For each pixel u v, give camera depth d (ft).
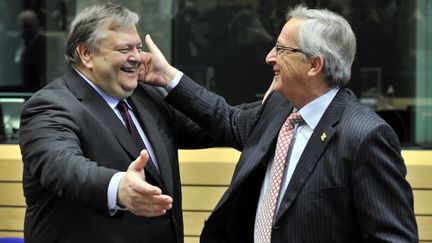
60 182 15.34
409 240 15.88
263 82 30.30
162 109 20.03
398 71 30.30
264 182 17.99
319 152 16.52
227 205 17.99
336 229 16.26
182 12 30.37
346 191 16.16
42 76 30.50
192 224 27.89
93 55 18.04
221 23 30.37
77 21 18.21
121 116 18.69
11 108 30.35
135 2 30.04
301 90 17.13
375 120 16.31
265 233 17.08
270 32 30.17
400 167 16.26
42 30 30.45
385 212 15.81
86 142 17.30
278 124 18.21
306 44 16.71
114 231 17.43
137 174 14.48
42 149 16.05
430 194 27.27
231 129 19.99
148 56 20.18
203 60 30.66
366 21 30.09
